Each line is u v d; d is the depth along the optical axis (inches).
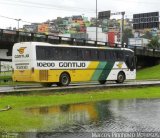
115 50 1605.6
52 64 1350.9
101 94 1198.9
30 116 768.3
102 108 920.9
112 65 1587.1
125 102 1058.1
